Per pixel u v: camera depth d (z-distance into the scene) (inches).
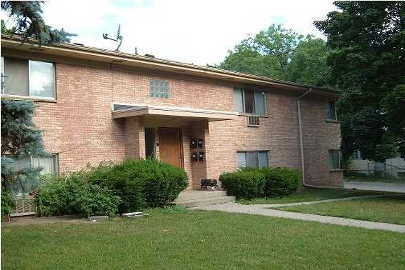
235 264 298.2
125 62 637.9
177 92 717.9
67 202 523.8
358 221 483.8
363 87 781.3
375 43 767.7
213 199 647.8
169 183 575.5
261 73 2089.1
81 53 580.7
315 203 649.6
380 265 298.2
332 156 1050.1
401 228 441.1
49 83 574.2
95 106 614.9
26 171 338.0
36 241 364.8
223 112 700.0
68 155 580.7
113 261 304.3
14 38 503.2
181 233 398.9
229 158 784.9
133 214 503.5
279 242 363.3
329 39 831.1
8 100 338.3
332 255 323.0
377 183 1373.0
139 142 625.0
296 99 951.0
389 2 738.8
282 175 752.3
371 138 1456.7
